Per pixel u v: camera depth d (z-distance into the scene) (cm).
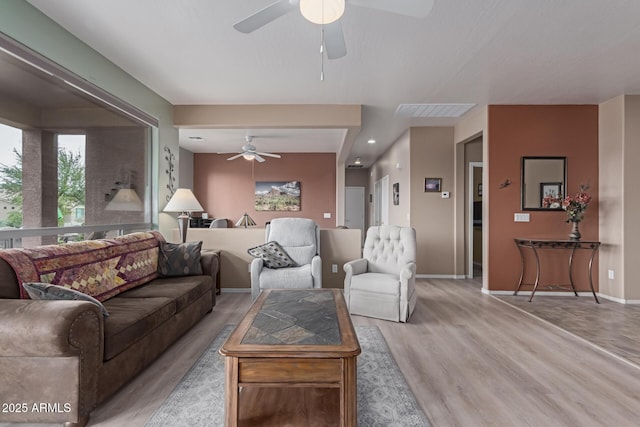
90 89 287
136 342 212
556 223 438
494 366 238
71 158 279
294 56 303
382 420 175
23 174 235
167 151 428
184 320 284
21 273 193
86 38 272
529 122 438
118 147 340
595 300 411
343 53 208
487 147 443
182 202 400
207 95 404
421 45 281
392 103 435
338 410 177
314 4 158
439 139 563
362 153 806
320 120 436
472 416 179
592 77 347
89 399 170
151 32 263
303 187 800
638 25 249
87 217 300
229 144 698
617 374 227
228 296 430
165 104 421
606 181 421
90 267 244
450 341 284
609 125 417
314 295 254
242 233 454
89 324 169
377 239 400
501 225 444
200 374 221
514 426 171
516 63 316
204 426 168
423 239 565
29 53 226
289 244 413
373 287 346
